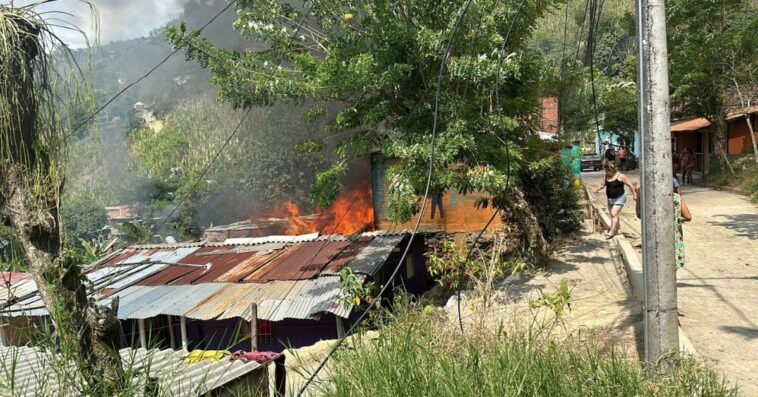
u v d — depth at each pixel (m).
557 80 10.60
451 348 4.25
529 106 9.04
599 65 36.41
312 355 6.80
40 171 2.90
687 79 19.39
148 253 13.15
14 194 2.86
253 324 6.59
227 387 4.12
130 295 10.27
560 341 5.05
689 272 8.06
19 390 3.08
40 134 2.93
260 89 8.71
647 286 4.48
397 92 9.25
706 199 17.05
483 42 8.23
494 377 3.40
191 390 3.55
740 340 5.22
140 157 19.50
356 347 4.31
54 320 2.83
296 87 8.61
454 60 8.05
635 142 34.44
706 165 25.66
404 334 4.25
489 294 6.40
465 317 6.48
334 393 3.72
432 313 5.57
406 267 11.92
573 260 10.00
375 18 8.69
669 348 4.39
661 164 4.43
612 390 3.43
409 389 3.48
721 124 20.83
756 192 15.44
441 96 8.29
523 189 10.95
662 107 4.42
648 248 4.48
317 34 10.27
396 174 8.44
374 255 10.44
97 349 3.03
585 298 7.48
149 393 3.15
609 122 27.03
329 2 9.14
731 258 8.77
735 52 18.62
